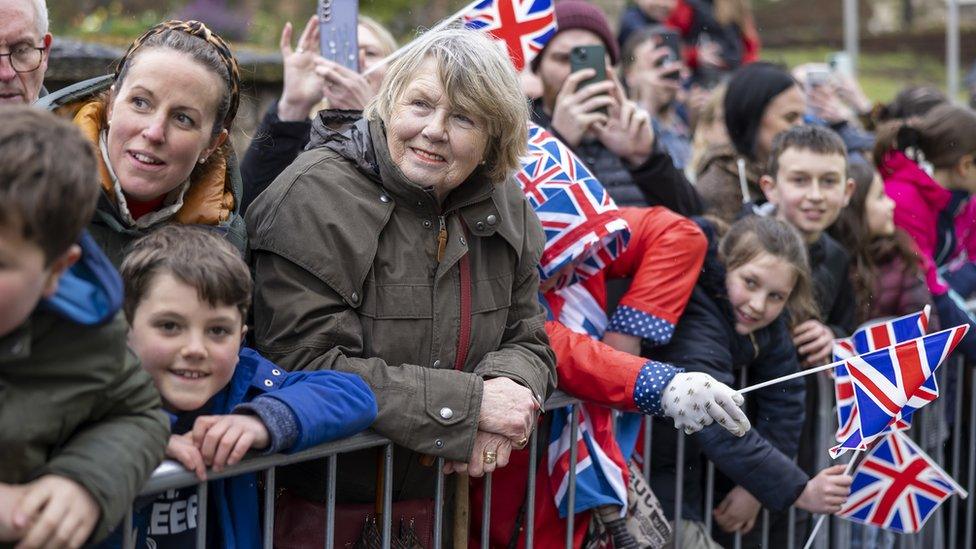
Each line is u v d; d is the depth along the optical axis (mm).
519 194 3166
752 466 3729
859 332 3729
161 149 2602
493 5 3904
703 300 3854
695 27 7711
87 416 2105
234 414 2480
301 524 2953
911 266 4820
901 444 4004
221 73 2695
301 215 2814
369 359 2797
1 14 2832
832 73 7281
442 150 2838
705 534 3912
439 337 2912
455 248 2926
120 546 2371
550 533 3420
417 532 3051
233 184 2846
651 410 3229
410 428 2758
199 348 2469
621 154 4168
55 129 1922
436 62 2842
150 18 9039
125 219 2625
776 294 3895
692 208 4309
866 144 6156
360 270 2824
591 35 4496
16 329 1960
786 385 4059
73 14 8594
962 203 5617
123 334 2119
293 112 3932
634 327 3625
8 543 1967
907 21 19641
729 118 5062
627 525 3479
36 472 2037
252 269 2926
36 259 1884
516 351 3051
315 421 2527
